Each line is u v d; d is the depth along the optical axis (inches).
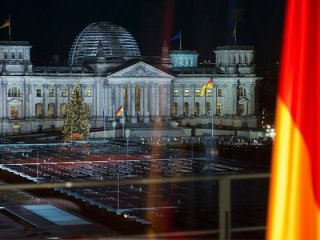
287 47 454.9
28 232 2901.1
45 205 3772.1
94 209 3740.2
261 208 3324.3
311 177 445.1
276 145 453.4
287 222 445.4
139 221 3307.1
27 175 5575.8
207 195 4124.0
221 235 587.2
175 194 4256.9
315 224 442.6
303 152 446.0
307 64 452.8
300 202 444.8
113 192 4404.5
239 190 3740.2
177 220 3376.0
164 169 6013.8
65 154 7573.8
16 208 3639.3
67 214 3452.3
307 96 450.6
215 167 6038.4
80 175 5595.5
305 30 453.4
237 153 7805.1
